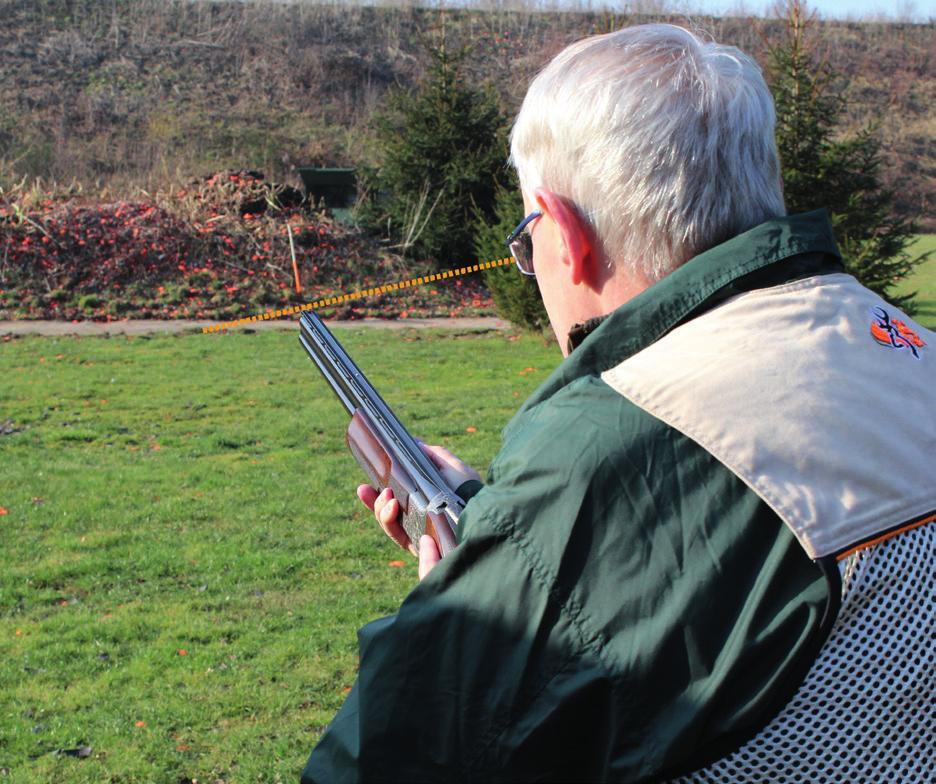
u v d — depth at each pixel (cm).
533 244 124
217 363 1412
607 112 110
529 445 101
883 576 94
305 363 1416
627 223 111
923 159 3794
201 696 469
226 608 574
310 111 3378
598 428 98
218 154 3067
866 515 94
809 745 91
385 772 96
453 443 973
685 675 90
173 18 3716
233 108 3331
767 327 104
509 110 2525
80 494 782
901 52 4409
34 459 899
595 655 92
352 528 711
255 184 2183
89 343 1566
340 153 3119
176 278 1922
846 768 92
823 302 108
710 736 90
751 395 98
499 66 3666
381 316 1908
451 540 148
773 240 108
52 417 1088
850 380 102
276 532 701
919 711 94
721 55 116
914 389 106
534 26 3922
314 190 2358
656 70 112
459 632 96
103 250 1923
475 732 94
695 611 90
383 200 2273
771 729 91
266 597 591
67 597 591
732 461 94
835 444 96
